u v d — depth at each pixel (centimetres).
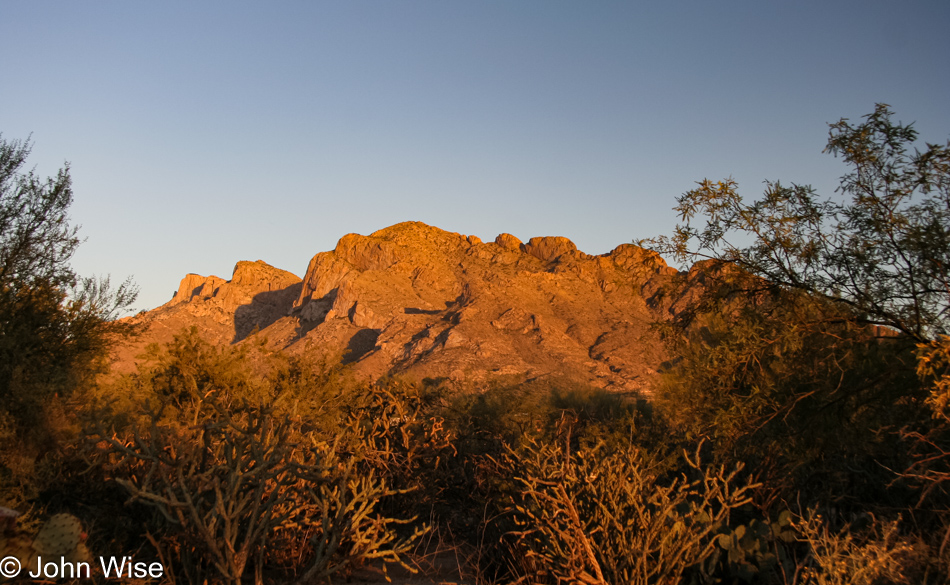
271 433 588
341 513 511
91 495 586
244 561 467
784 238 650
